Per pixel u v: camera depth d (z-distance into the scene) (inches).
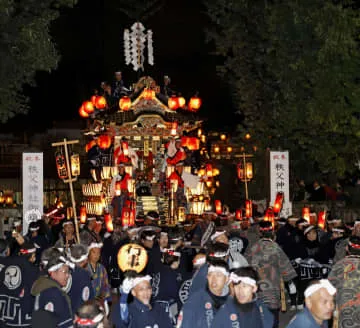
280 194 667.4
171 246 390.0
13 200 1038.4
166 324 260.5
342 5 658.8
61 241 512.1
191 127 979.9
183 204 933.2
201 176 962.7
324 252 492.1
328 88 625.6
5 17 597.3
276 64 776.9
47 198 1108.5
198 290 269.0
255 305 233.8
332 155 692.1
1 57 621.6
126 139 971.3
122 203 891.4
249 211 684.7
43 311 251.0
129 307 254.8
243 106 913.5
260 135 906.7
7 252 385.1
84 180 1210.6
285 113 745.0
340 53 618.5
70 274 291.0
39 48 637.3
